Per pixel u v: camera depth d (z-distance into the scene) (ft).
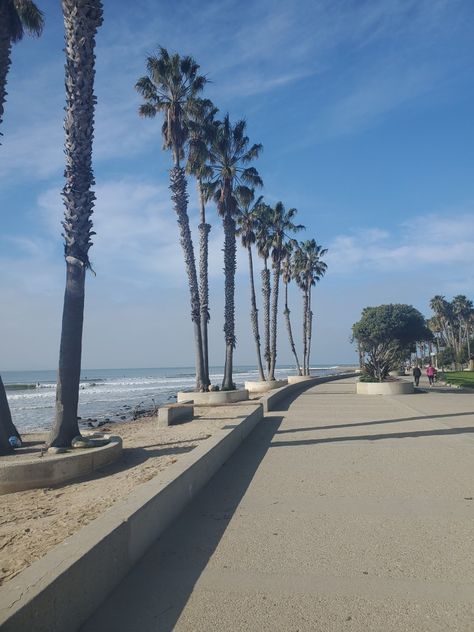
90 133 33.32
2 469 25.39
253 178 100.32
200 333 83.82
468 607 12.25
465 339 362.12
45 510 21.36
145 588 13.35
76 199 32.58
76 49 33.19
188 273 83.05
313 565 14.78
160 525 17.47
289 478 25.71
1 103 34.50
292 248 177.47
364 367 108.58
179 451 33.86
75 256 32.37
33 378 562.25
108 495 22.91
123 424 69.00
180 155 82.84
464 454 31.53
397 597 12.78
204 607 12.32
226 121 98.84
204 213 96.78
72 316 32.19
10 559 15.14
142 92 82.94
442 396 84.28
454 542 16.53
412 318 200.64
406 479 25.04
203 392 80.02
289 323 192.65
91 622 11.66
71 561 11.37
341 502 21.24
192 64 82.17
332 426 45.83
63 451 30.19
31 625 9.55
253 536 17.25
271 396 65.51
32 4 38.47
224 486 24.25
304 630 11.26
